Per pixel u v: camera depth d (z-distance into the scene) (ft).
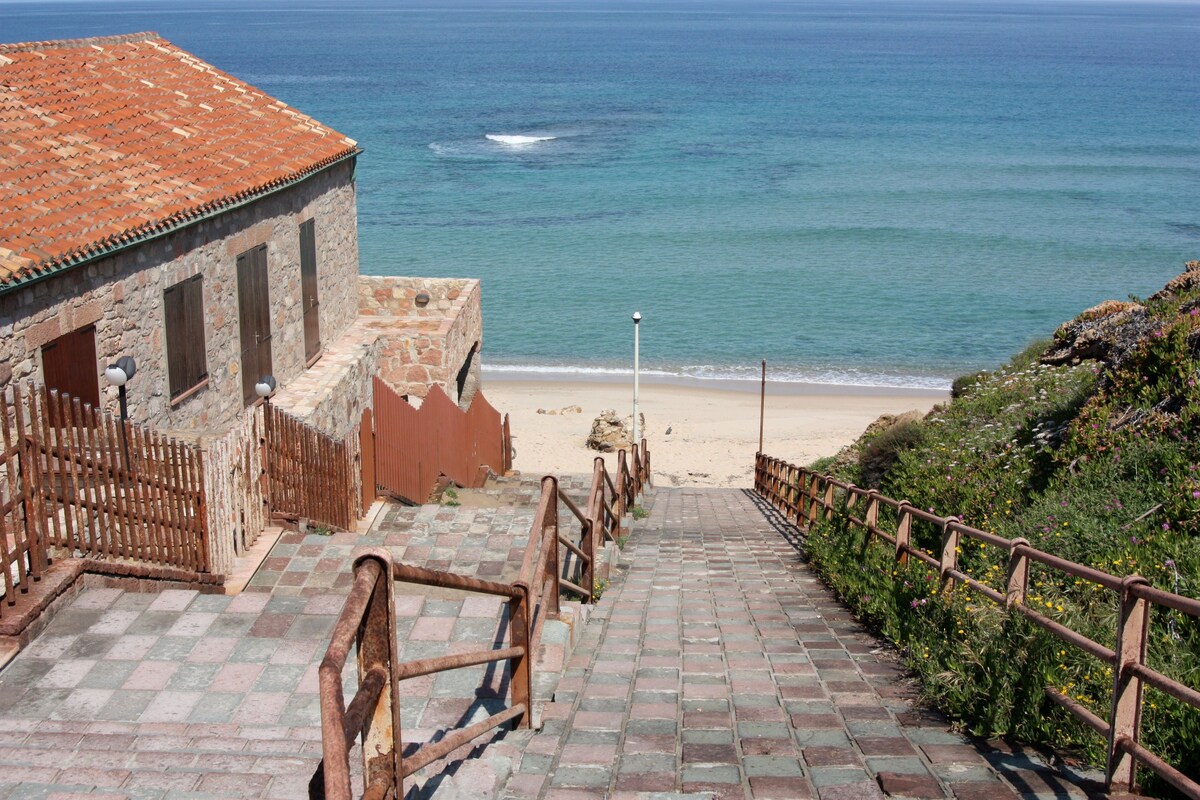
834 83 577.84
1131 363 41.37
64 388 39.45
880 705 21.94
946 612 25.26
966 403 64.18
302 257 63.62
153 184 48.01
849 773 18.07
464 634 26.16
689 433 121.90
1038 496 35.76
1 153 43.88
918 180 296.51
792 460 110.73
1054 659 20.59
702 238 228.43
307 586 32.37
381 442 49.14
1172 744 17.80
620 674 24.45
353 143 71.10
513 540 38.86
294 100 484.33
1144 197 273.13
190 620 26.61
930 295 186.70
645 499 76.48
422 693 22.66
